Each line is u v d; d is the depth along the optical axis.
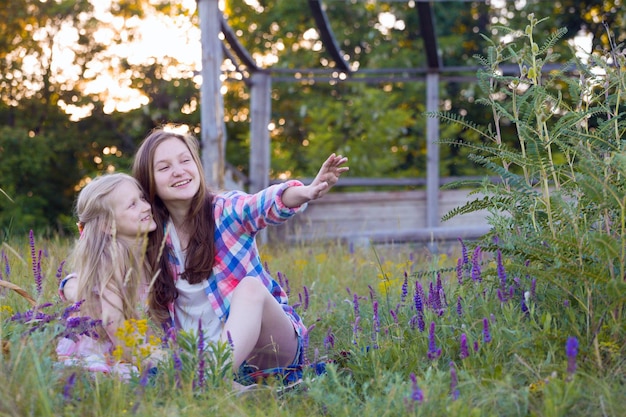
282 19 19.28
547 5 16.66
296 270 5.68
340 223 11.61
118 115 16.83
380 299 3.99
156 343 2.92
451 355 3.13
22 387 2.52
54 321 3.05
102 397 2.70
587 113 3.23
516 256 3.39
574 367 2.58
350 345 3.43
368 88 17.53
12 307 3.72
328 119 16.84
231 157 18.66
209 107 8.51
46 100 17.22
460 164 17.45
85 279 3.34
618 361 2.80
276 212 3.45
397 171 18.44
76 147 16.88
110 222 3.42
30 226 15.40
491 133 3.56
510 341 3.01
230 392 2.77
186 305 3.54
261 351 3.42
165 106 17.36
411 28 18.81
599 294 3.02
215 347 3.00
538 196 3.32
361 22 18.78
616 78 3.39
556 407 2.45
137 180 3.56
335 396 2.69
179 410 2.59
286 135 19.33
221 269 3.51
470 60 18.33
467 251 3.74
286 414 2.67
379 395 2.76
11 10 16.55
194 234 3.48
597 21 13.84
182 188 3.47
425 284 4.45
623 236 2.90
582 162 2.99
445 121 3.71
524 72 3.53
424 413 2.53
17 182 16.45
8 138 15.62
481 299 3.41
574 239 3.03
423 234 9.68
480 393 2.62
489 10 18.48
